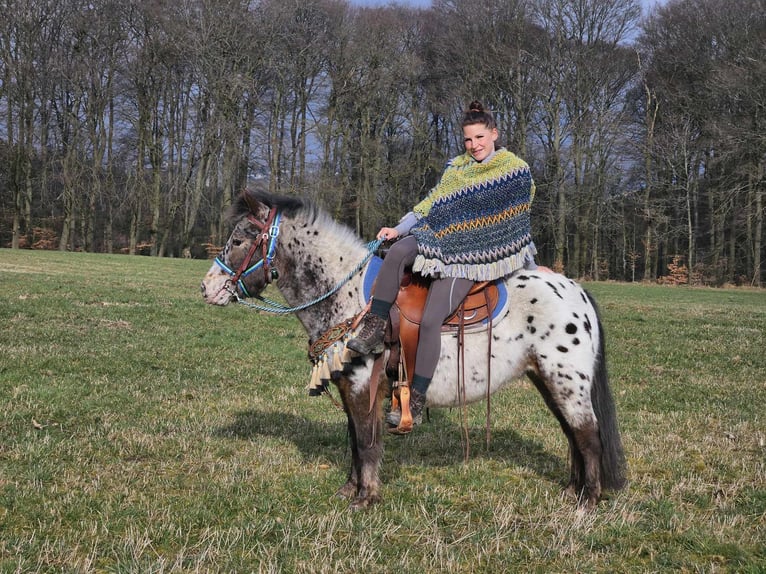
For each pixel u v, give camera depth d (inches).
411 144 1605.6
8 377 307.1
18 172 1565.0
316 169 1588.3
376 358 168.9
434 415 281.9
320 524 161.0
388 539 156.8
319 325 177.3
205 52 1491.1
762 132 1245.7
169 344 429.1
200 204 1669.5
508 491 193.0
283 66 1502.2
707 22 1354.6
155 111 1625.2
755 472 209.2
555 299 173.6
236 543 150.9
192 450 220.8
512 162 166.6
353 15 1518.2
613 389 344.8
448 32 1499.8
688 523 168.1
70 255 1293.1
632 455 228.4
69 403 271.9
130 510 167.0
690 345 490.3
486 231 166.4
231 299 181.2
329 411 285.7
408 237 167.2
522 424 270.1
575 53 1387.8
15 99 1537.9
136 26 1542.8
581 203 1460.4
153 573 134.7
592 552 153.5
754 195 1299.2
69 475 192.7
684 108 1407.5
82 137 1630.2
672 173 1507.1
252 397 304.7
